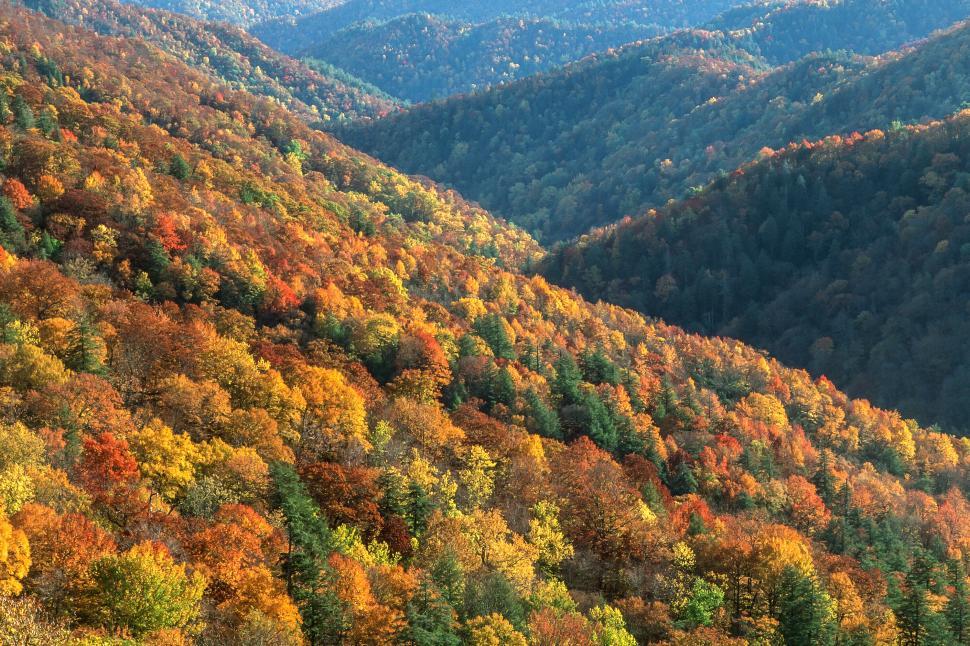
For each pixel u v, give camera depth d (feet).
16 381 315.58
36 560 204.44
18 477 231.50
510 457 412.57
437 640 235.61
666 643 286.05
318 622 229.45
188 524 256.11
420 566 287.69
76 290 430.61
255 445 342.23
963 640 342.44
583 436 487.61
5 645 158.81
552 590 296.10
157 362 386.32
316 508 281.54
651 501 398.01
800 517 485.15
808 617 308.81
